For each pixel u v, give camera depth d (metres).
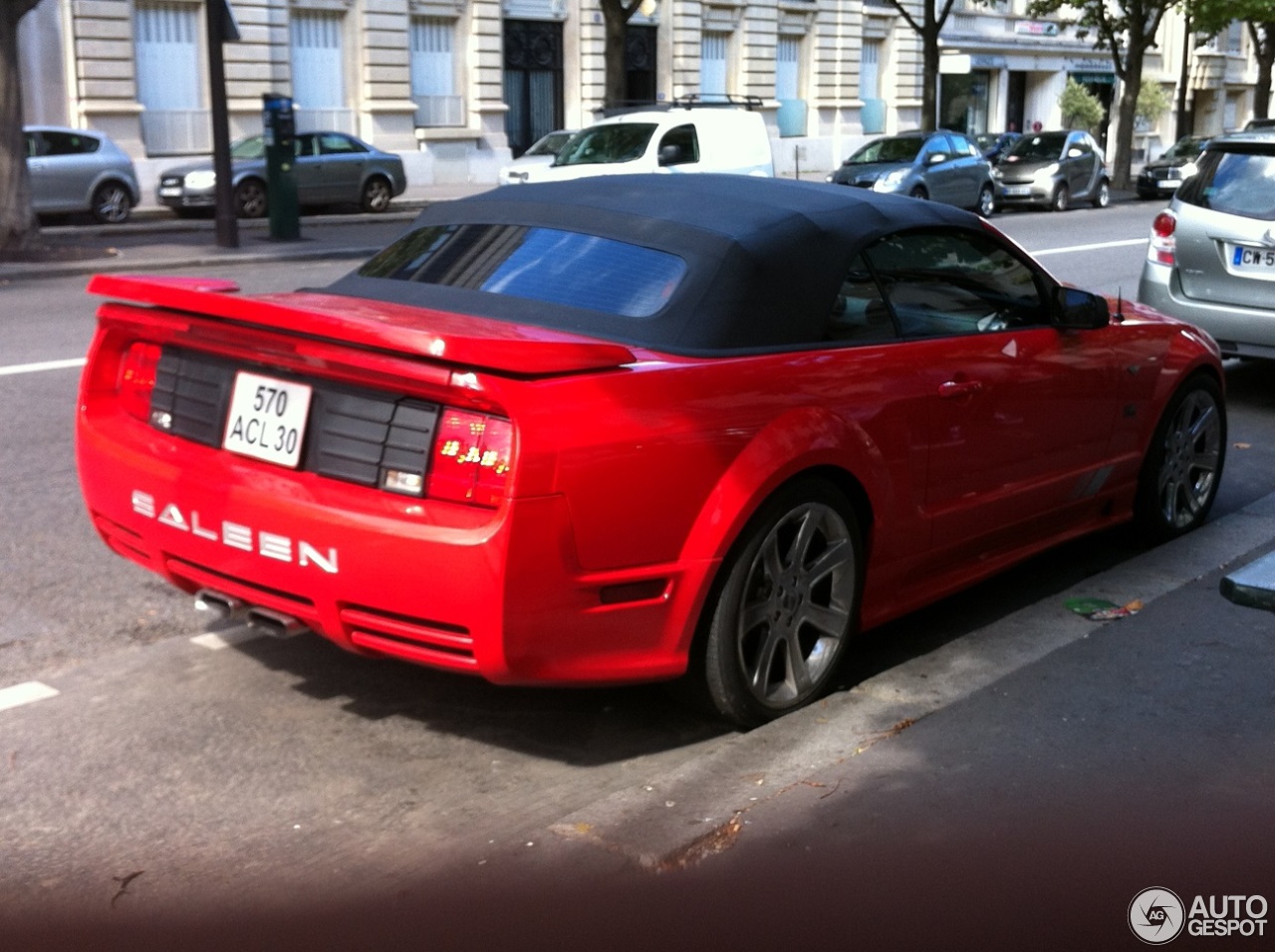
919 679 4.46
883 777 3.72
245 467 3.85
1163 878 3.26
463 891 3.24
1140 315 5.94
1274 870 3.30
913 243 4.71
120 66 26.05
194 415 4.04
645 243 4.31
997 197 30.77
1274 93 64.38
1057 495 5.24
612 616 3.61
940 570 4.81
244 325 3.78
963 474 4.69
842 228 4.45
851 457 4.14
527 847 3.39
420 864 3.38
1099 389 5.35
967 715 4.10
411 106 30.95
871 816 3.52
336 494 3.64
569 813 3.64
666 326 4.03
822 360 4.16
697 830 3.44
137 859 3.41
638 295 4.14
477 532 3.41
